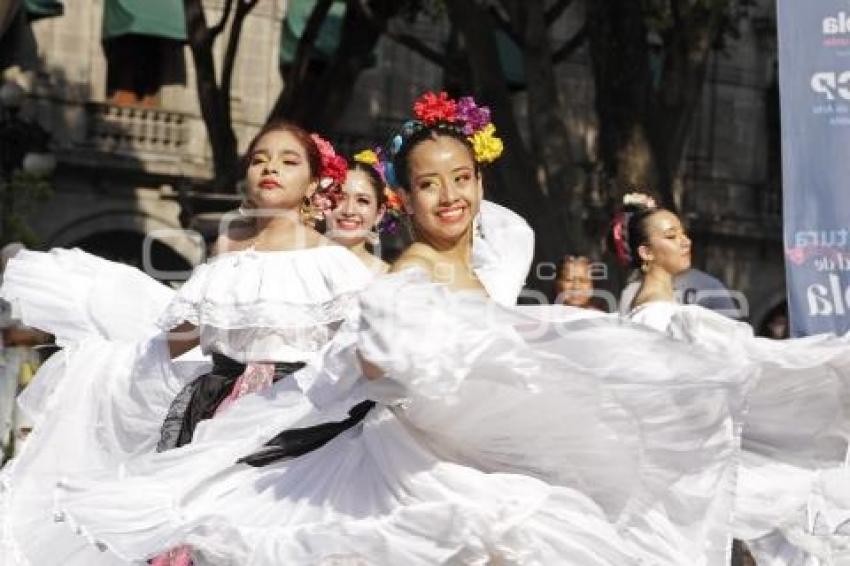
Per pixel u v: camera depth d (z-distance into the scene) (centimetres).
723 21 2767
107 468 893
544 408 738
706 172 4366
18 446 1245
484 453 750
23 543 887
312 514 760
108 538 771
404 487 741
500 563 723
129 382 934
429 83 4138
